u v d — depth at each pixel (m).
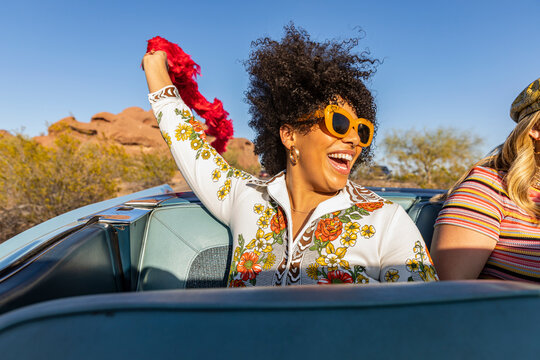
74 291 0.96
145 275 1.46
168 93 1.56
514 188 1.19
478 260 1.18
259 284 1.14
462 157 12.66
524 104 1.19
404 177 12.90
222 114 1.81
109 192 6.98
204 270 1.47
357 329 0.36
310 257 1.11
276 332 0.36
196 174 1.46
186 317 0.36
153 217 1.55
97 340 0.35
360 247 1.08
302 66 1.14
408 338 0.36
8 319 0.37
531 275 1.16
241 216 1.27
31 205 5.79
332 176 1.14
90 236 1.12
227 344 0.35
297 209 1.22
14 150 6.09
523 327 0.37
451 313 0.38
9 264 0.84
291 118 1.17
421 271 1.00
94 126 48.50
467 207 1.22
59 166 6.37
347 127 1.11
